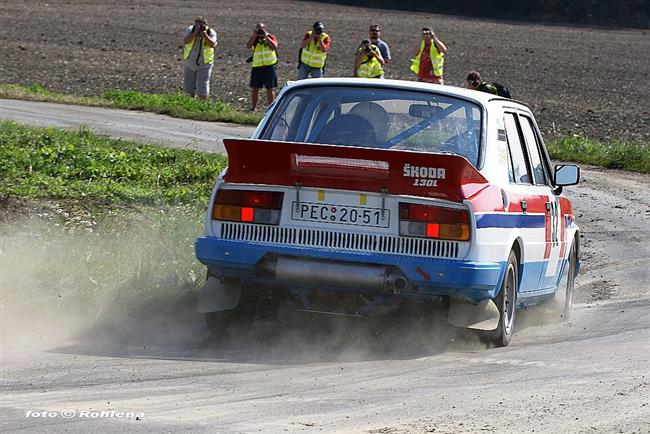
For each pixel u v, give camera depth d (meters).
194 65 103.38
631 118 119.94
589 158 81.75
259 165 27.12
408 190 26.45
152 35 189.50
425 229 26.42
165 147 67.00
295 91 30.12
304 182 26.88
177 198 49.03
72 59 148.88
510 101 32.19
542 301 34.34
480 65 175.12
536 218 31.34
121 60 151.25
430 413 20.70
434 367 25.61
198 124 88.25
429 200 26.42
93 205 46.16
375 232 26.59
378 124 29.22
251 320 29.23
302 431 19.22
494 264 27.12
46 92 102.50
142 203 47.91
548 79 162.50
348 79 30.27
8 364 25.05
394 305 27.83
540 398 22.02
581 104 133.00
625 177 75.31
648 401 21.73
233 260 27.14
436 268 26.23
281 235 27.05
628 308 36.47
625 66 188.50
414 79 151.62
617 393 22.44
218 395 22.14
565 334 32.25
